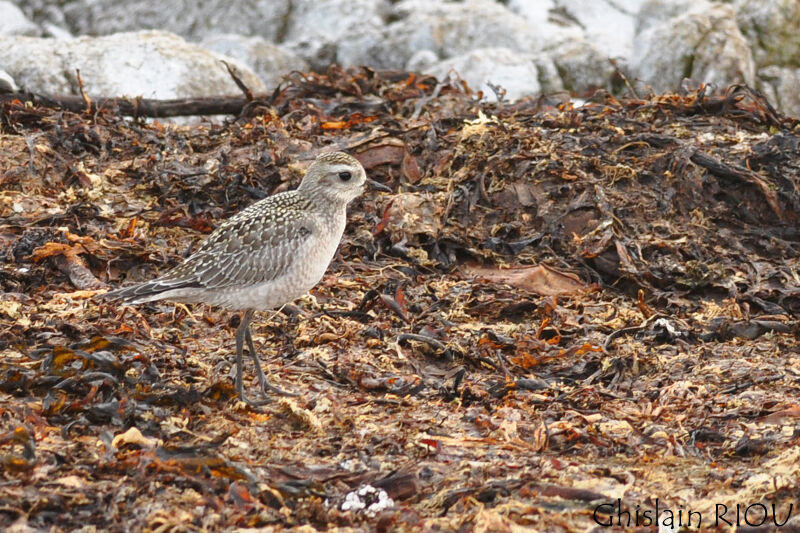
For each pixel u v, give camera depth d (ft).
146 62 66.08
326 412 30.68
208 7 104.42
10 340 33.27
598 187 45.65
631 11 102.01
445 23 96.68
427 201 45.03
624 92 89.92
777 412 31.12
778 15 94.22
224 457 27.78
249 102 57.62
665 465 28.58
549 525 25.09
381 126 51.62
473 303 39.65
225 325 36.58
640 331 37.45
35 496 24.86
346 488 26.73
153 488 25.53
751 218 46.29
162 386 30.58
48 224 43.29
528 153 47.47
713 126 53.01
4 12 102.78
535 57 90.33
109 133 52.03
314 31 101.76
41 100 55.93
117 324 34.40
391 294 39.75
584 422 30.73
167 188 47.03
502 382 33.42
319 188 31.94
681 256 43.50
